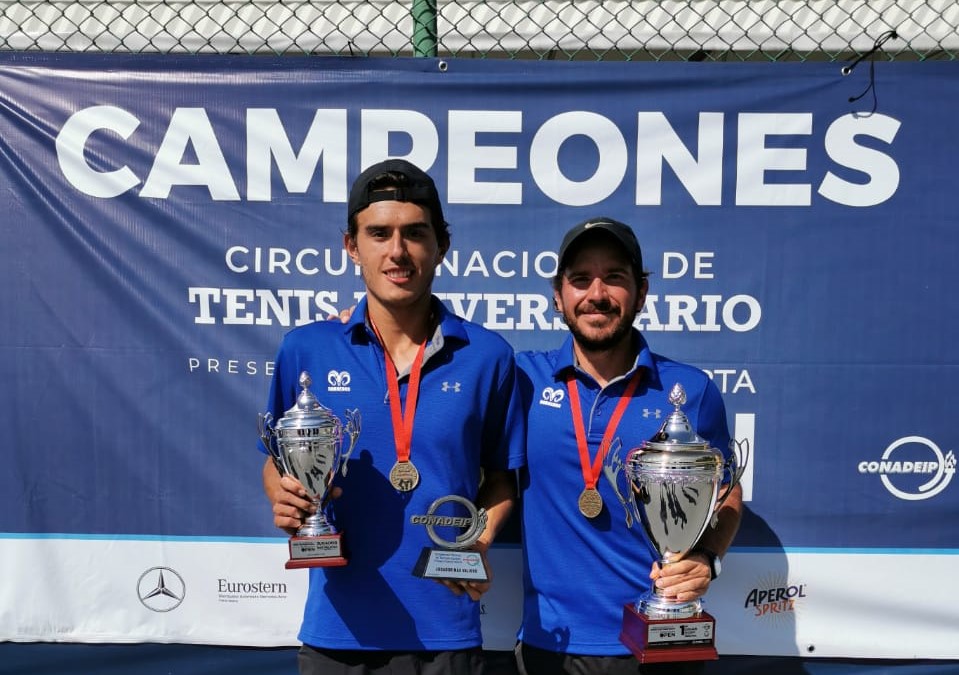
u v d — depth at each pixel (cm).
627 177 225
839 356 227
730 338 227
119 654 233
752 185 225
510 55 262
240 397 231
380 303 176
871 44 229
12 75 226
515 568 228
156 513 231
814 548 229
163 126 227
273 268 229
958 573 228
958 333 226
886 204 224
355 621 172
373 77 225
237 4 258
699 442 172
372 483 173
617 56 266
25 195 227
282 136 226
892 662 230
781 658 230
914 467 228
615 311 176
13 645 233
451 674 172
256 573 232
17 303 229
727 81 224
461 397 174
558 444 185
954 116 223
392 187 167
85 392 230
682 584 171
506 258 228
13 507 231
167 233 228
